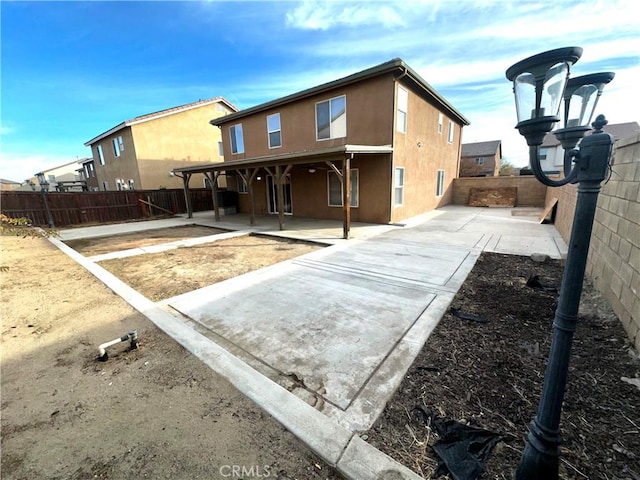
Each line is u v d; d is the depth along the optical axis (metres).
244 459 1.61
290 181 12.24
